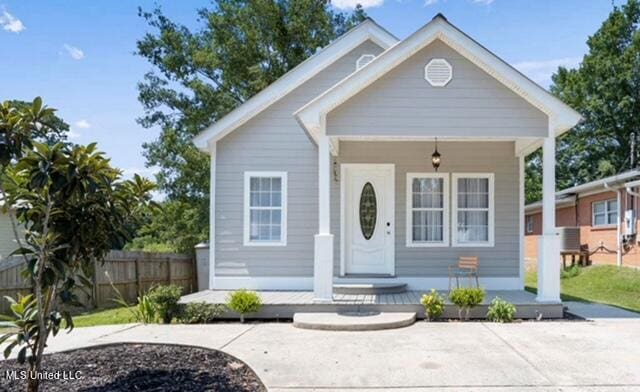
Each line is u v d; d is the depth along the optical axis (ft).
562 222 60.80
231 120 32.12
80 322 26.35
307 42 59.88
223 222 31.99
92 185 11.41
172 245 62.34
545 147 24.36
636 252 43.34
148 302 24.77
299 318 22.82
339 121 24.71
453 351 17.44
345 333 20.77
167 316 24.38
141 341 18.99
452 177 31.60
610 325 22.09
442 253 31.45
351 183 32.22
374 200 32.12
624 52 84.23
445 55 24.70
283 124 32.35
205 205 59.21
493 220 31.37
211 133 32.09
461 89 24.59
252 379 14.20
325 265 24.80
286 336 20.21
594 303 30.32
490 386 13.65
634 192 42.98
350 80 24.45
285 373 14.84
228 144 32.30
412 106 24.61
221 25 59.88
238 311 24.03
